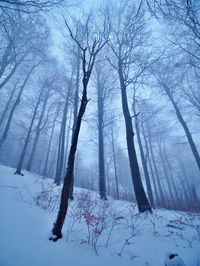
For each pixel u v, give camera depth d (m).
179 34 7.89
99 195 11.70
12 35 8.40
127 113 9.04
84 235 4.01
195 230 5.47
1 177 7.80
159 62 12.42
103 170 12.51
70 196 8.17
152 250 3.95
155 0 4.38
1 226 3.31
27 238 3.21
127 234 4.62
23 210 4.38
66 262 2.87
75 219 4.87
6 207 4.20
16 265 2.48
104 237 4.22
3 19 5.89
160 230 5.23
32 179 10.42
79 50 11.44
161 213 7.83
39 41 12.43
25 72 16.61
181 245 4.33
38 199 5.58
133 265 3.28
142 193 7.32
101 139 13.84
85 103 4.64
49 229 3.77
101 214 5.94
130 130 8.60
